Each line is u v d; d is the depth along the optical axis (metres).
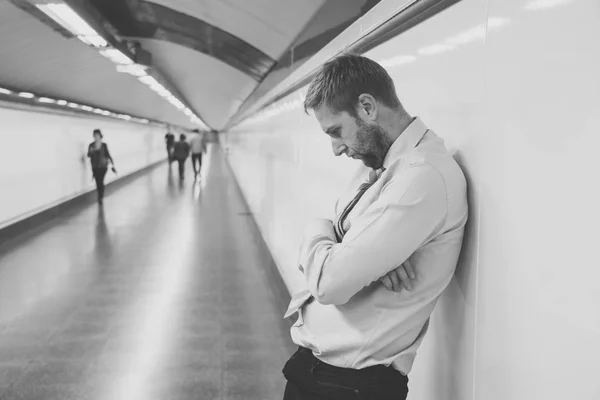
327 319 1.56
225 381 3.70
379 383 1.46
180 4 6.01
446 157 1.49
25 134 9.23
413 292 1.48
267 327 4.71
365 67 1.48
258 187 8.80
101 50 6.81
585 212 1.06
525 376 1.28
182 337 4.46
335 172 3.15
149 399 3.44
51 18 5.06
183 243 8.22
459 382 1.64
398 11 2.10
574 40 1.09
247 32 5.84
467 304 1.57
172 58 9.62
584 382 1.07
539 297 1.22
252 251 7.76
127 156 18.78
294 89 4.77
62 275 6.35
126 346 4.27
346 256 1.37
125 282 6.06
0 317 4.92
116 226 9.64
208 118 31.81
